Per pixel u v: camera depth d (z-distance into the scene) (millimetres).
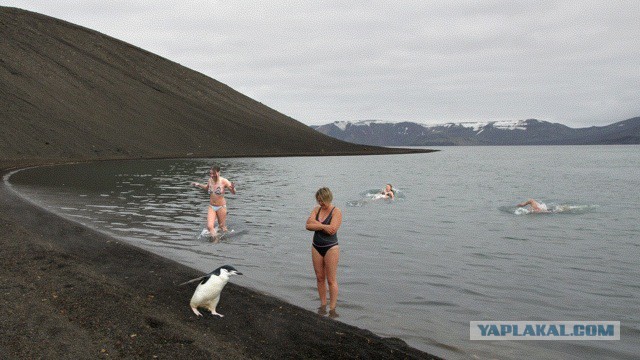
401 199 21875
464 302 7273
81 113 66188
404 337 5926
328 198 6941
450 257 10227
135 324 5578
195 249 10289
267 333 5707
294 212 16484
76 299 6207
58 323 5422
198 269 8500
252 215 15742
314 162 65125
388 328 6207
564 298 7508
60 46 88938
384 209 18266
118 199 18531
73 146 55094
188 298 6746
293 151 96250
